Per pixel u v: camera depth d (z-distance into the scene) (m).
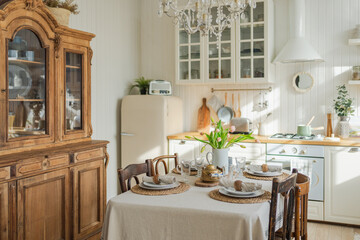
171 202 2.19
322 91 4.45
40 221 2.89
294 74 4.57
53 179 2.99
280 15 4.62
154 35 5.22
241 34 4.44
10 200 2.62
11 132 2.76
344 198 3.91
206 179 2.67
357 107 4.30
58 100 3.17
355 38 4.20
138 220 2.16
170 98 4.68
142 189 2.49
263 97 4.72
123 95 4.91
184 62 4.73
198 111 5.02
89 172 3.43
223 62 4.54
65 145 3.23
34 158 2.80
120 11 4.81
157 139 4.55
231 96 4.88
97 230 3.53
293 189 2.23
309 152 4.01
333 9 4.38
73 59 3.38
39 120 3.01
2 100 2.66
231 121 4.64
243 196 2.26
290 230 2.26
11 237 2.63
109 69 4.61
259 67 4.37
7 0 2.81
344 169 3.89
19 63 2.81
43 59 3.04
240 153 4.29
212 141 2.90
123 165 4.75
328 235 3.69
